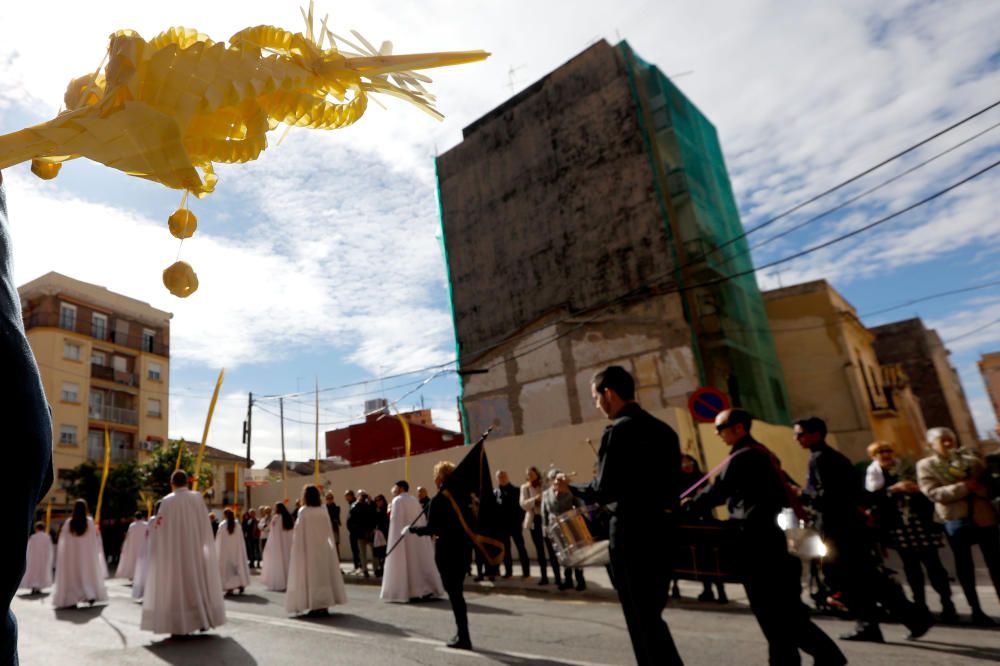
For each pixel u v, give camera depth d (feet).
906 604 18.71
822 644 12.24
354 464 122.11
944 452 21.40
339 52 2.91
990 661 15.97
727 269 74.08
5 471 2.13
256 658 19.67
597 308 69.87
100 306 131.54
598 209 76.13
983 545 20.63
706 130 87.35
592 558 13.15
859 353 88.58
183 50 2.51
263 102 2.71
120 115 2.30
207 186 2.83
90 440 123.13
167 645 22.53
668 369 66.08
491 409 78.95
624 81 77.00
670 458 11.24
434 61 2.98
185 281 2.83
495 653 18.99
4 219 2.67
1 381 2.20
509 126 88.07
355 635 22.84
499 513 21.04
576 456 49.78
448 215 92.07
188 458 109.70
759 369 72.54
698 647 18.92
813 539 17.66
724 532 13.35
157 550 24.25
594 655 18.49
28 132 2.26
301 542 29.07
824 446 19.51
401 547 32.83
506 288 82.99
